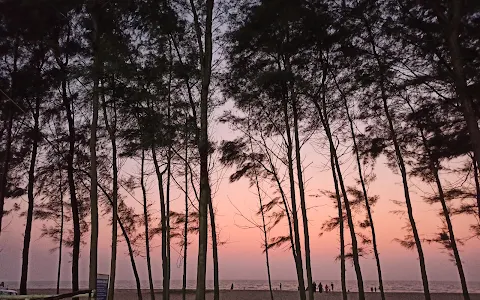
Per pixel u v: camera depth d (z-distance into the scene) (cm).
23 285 2319
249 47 1953
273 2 1719
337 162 2106
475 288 13162
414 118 1972
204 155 1492
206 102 1557
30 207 2412
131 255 2416
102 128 2198
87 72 1738
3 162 2344
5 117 2242
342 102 2183
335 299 4894
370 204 2509
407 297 5438
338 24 1772
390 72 1572
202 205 1446
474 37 1366
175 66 1922
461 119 1775
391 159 2286
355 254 1972
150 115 1961
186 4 1791
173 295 5694
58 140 2295
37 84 2162
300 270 1859
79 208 2506
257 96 2036
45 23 2000
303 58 2011
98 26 1834
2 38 2117
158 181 2184
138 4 1786
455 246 2123
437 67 1341
